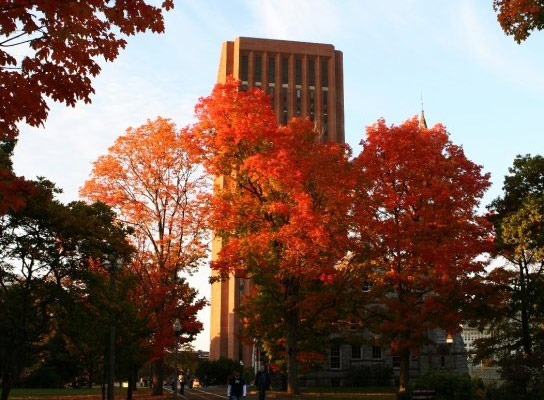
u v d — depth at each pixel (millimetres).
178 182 36562
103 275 25312
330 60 110938
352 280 30797
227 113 32344
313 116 107875
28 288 21359
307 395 37406
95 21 8469
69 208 22172
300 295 31969
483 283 31625
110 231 23234
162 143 35906
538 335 33625
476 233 31000
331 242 28062
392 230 28969
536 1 12344
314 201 29547
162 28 8711
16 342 22156
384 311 35188
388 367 64062
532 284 32812
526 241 31312
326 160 29266
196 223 35031
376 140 31984
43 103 8508
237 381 21906
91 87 8797
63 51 8344
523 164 36312
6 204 9141
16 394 43375
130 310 26953
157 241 34875
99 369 31203
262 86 107000
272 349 47719
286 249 28781
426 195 30062
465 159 32031
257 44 108500
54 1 7785
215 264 30156
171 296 34281
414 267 30734
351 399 32625
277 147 29672
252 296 46375
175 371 35469
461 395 25938
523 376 22703
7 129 8672
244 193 32312
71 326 22703
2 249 20500
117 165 35594
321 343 46969
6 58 8367
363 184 30062
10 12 7816
